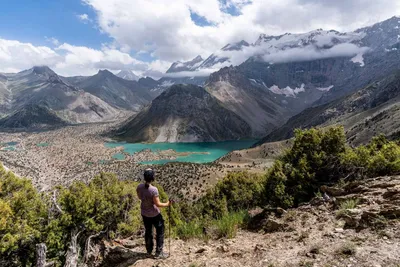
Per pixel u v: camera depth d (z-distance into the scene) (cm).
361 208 1030
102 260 1138
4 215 1841
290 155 2403
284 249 850
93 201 2350
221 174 16600
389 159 1786
